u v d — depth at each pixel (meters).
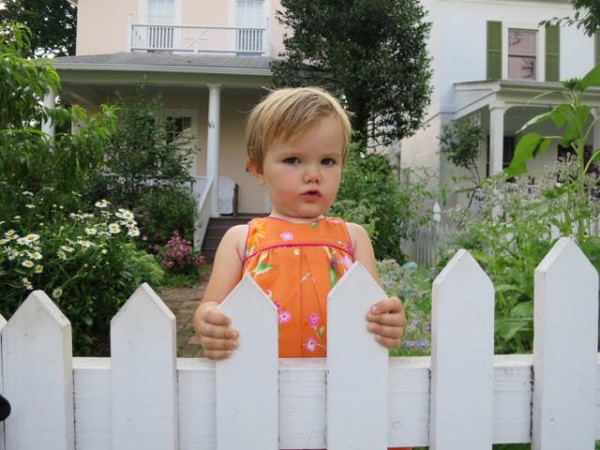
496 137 10.19
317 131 1.25
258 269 1.35
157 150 8.45
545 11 12.53
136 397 1.08
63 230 3.79
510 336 2.01
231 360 1.09
